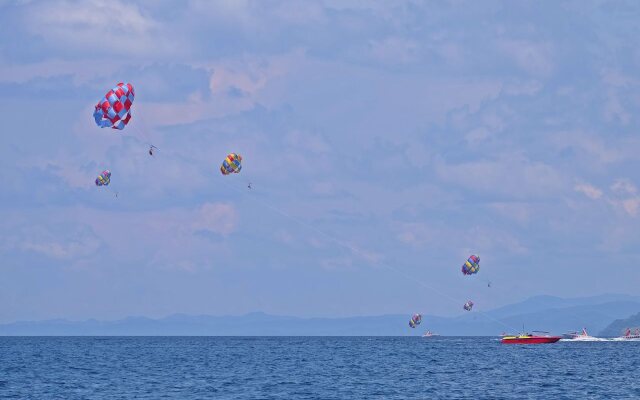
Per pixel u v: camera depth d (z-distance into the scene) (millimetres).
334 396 161875
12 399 158375
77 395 164875
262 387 180375
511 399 155625
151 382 194375
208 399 157000
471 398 157500
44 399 158250
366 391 170750
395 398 158375
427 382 191625
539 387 178125
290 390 173250
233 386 183000
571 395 162375
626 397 158875
